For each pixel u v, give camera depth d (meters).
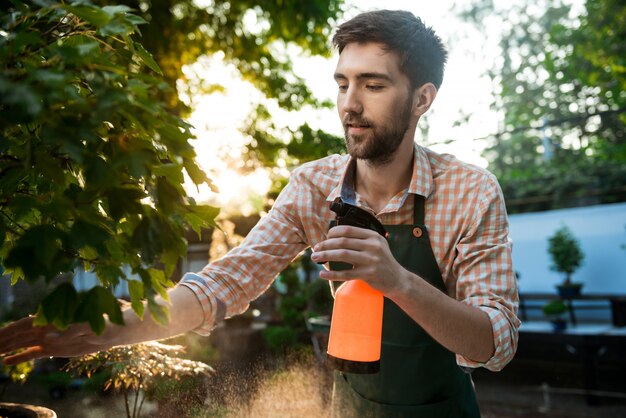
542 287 7.14
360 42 1.14
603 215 6.74
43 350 0.91
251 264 1.30
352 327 1.02
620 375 6.28
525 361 6.65
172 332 1.10
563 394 5.66
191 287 1.16
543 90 14.85
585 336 5.32
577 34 10.86
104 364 1.16
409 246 1.31
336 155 1.47
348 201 1.34
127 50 0.85
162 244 0.75
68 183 0.87
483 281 1.17
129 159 0.69
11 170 0.78
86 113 0.67
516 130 7.21
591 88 13.22
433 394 1.37
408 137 1.27
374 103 1.14
